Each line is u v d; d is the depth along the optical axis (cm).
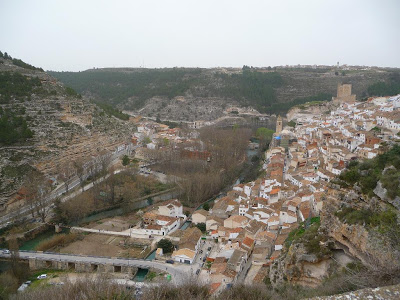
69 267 8275
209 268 7725
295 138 19725
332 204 5109
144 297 4000
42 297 4469
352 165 5769
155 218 10619
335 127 17025
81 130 16338
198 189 12600
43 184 11825
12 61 19475
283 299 4091
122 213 11919
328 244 4828
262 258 7638
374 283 3103
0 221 10281
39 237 10138
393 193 4159
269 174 12531
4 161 12000
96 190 12388
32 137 13712
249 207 10381
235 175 15338
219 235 9456
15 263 7794
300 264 4941
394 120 13388
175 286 4353
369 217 4272
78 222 11119
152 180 14338
